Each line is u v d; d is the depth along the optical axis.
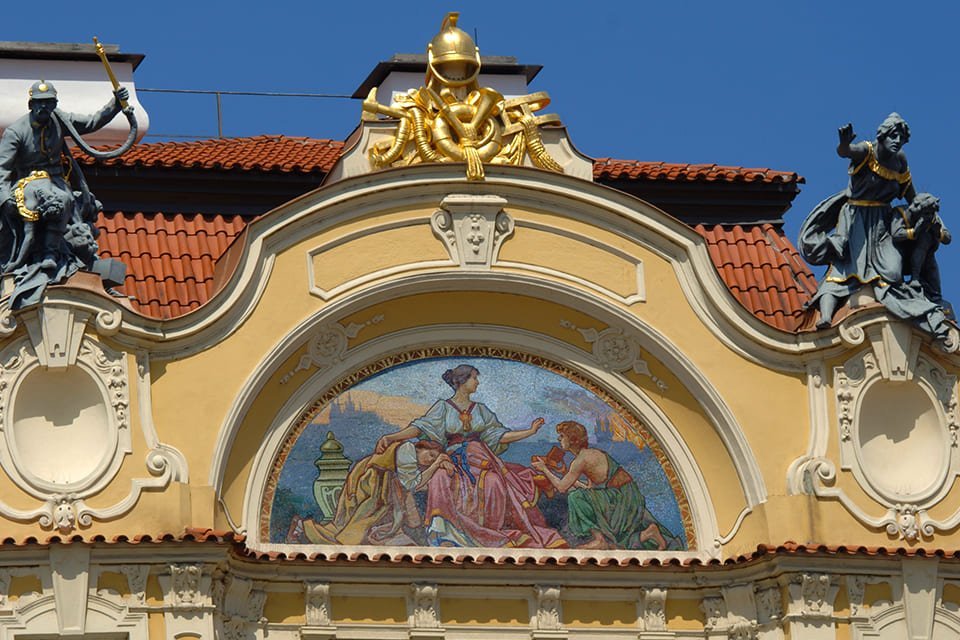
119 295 39.00
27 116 38.84
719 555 40.34
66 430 38.69
